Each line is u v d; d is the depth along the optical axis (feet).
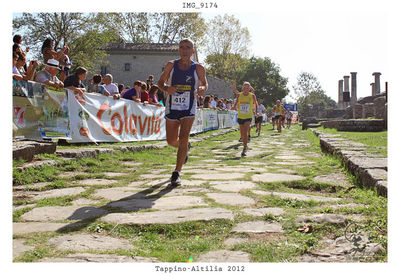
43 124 18.11
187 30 131.54
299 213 8.86
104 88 25.00
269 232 7.66
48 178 13.41
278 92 177.06
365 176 11.53
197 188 12.29
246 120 23.82
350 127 44.21
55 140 20.72
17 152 13.56
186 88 13.08
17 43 17.04
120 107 25.53
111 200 10.68
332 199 10.51
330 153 21.01
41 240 7.39
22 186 12.03
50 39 19.58
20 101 16.46
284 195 11.02
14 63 16.48
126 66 119.75
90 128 22.18
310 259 6.34
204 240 7.32
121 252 6.81
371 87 114.11
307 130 62.13
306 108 138.10
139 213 9.13
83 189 12.14
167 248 7.04
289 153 24.72
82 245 7.15
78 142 20.98
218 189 12.05
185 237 7.63
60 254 6.68
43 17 93.15
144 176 15.11
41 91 18.02
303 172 15.37
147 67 119.24
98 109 23.00
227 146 30.76
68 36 97.86
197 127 43.32
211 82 137.28
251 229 7.83
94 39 99.76
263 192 11.55
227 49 151.64
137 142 27.48
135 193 11.61
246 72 179.52
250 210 9.27
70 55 98.43
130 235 7.77
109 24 103.45
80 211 9.48
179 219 8.48
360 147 19.31
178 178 12.89
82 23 96.27
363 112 68.28
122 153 21.03
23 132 16.67
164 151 24.54
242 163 19.36
